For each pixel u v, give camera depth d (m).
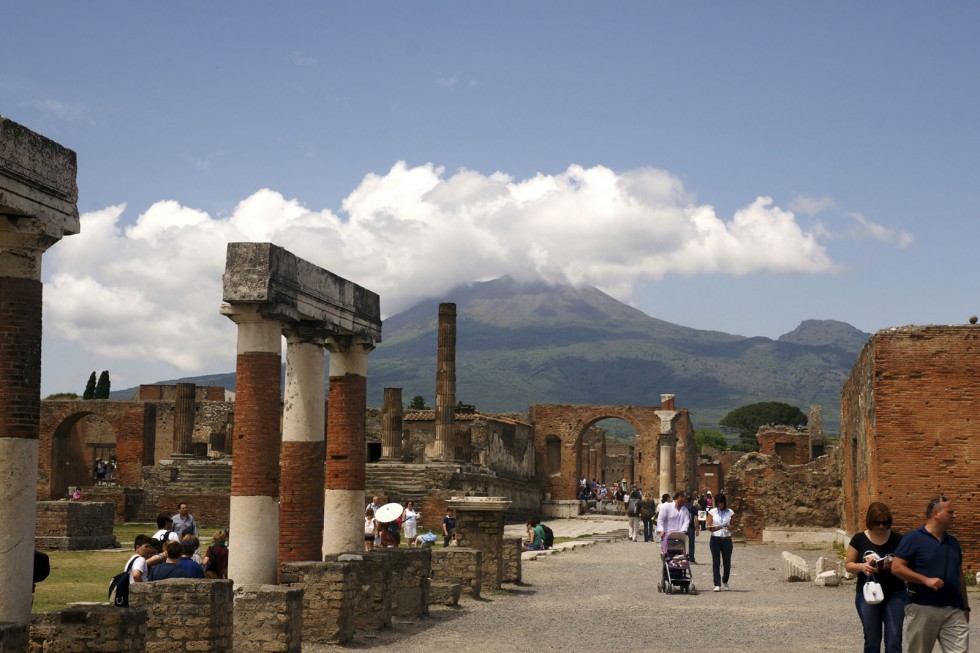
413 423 79.19
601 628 22.89
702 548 49.94
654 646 20.27
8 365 14.50
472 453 76.94
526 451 85.50
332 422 26.61
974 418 31.66
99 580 30.86
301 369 24.31
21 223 14.66
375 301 27.42
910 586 13.48
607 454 136.00
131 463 72.50
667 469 85.50
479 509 30.12
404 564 24.42
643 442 89.12
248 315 21.11
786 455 83.50
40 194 14.92
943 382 31.91
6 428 14.37
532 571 36.53
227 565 22.22
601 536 57.44
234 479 20.86
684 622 23.84
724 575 31.11
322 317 23.89
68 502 42.25
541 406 88.12
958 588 13.34
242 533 20.64
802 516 51.56
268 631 18.31
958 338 31.94
